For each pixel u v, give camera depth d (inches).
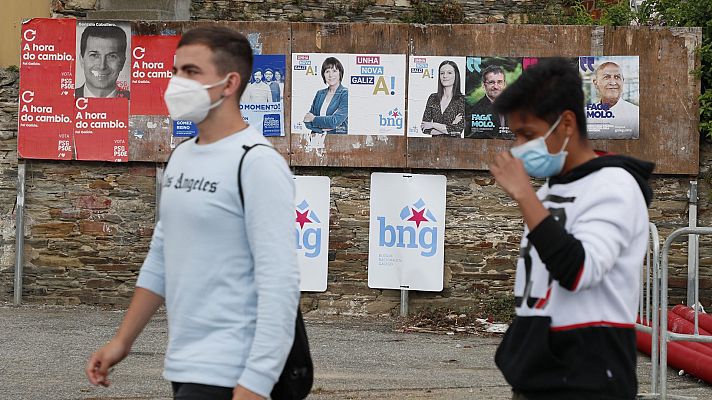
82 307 441.4
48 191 443.2
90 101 438.6
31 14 557.9
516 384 127.5
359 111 429.4
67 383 294.4
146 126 437.7
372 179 430.6
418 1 522.9
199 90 136.1
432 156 428.1
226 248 134.3
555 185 130.4
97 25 437.1
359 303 432.8
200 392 131.5
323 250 431.8
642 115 423.2
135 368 317.1
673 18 451.2
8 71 443.8
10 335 372.2
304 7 528.1
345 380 306.3
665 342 269.3
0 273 444.5
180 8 502.6
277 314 130.5
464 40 426.6
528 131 128.4
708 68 423.8
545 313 126.0
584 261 118.4
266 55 431.5
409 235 429.1
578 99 128.2
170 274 136.8
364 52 428.8
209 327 133.5
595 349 123.6
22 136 438.6
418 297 432.5
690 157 421.1
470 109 426.6
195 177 136.0
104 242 443.2
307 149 431.2
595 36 423.8
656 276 275.4
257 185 133.0
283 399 139.9
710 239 426.6
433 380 309.0
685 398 271.6
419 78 427.2
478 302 429.7
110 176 441.7
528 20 519.5
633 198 124.4
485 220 429.4
